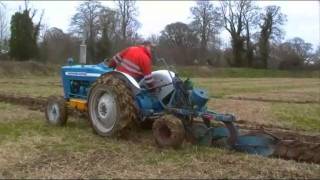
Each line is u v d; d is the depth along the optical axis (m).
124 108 9.84
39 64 50.06
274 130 12.16
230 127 9.43
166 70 10.33
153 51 10.63
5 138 10.21
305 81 49.84
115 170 7.80
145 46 10.56
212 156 8.74
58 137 10.38
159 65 10.58
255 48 84.88
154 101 10.15
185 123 9.89
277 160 8.55
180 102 9.95
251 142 9.34
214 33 84.88
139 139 10.20
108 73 10.42
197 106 9.77
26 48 55.84
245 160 8.49
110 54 64.94
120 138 10.22
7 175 7.50
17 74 46.62
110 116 10.23
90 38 64.75
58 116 11.80
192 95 9.72
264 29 84.44
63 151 9.07
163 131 9.41
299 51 87.44
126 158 8.58
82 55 12.56
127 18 71.38
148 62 10.34
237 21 84.19
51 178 7.33
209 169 7.88
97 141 10.00
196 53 82.88
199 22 84.25
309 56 87.62
